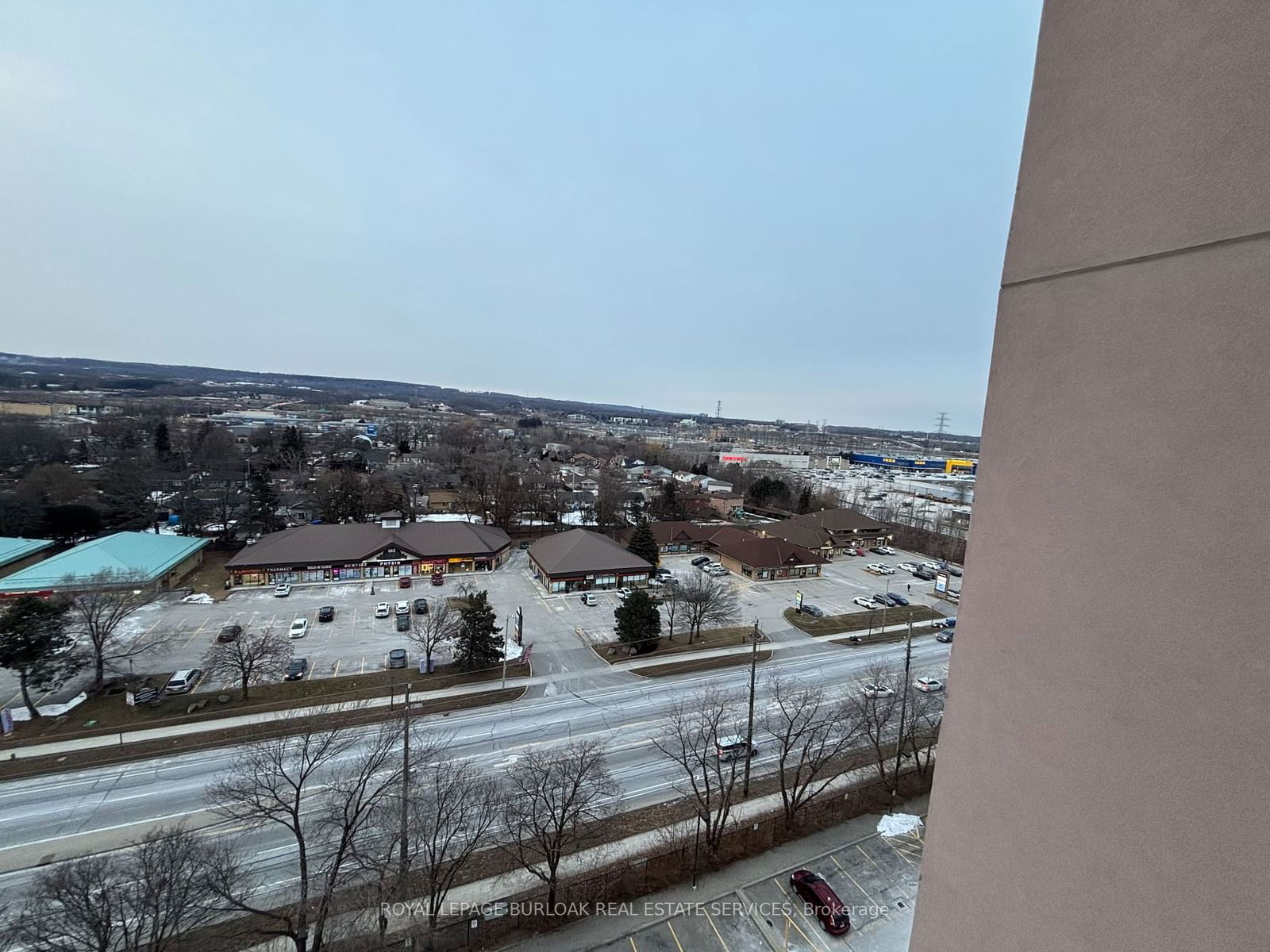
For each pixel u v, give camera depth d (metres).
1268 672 1.26
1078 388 1.78
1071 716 1.79
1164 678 1.51
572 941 11.61
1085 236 1.76
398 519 45.88
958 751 2.27
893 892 13.16
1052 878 1.86
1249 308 1.30
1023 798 1.97
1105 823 1.69
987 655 2.14
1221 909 1.37
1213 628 1.38
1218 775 1.37
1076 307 1.79
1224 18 1.38
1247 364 1.31
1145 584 1.56
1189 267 1.45
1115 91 1.69
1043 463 1.91
